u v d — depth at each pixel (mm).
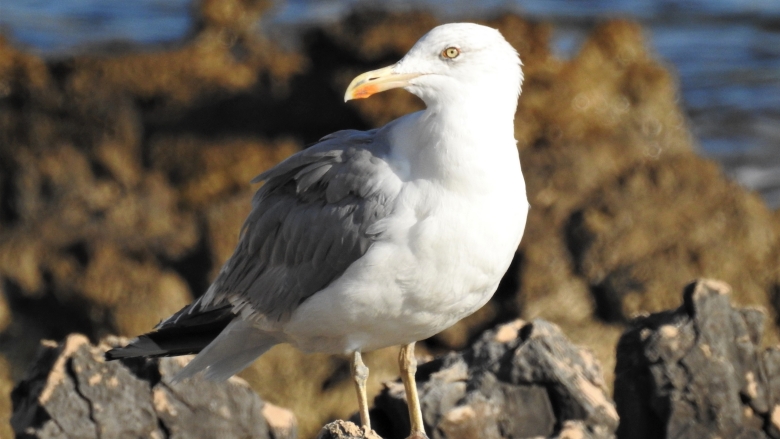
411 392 7961
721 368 8523
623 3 34094
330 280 7598
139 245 17000
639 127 19156
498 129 7297
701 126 25891
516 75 7477
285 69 21047
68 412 8203
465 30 7312
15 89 20234
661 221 16109
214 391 8445
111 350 7871
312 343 7977
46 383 8227
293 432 8734
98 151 19359
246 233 8180
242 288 8117
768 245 16156
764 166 23859
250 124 20375
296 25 28656
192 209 18312
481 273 7371
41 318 16656
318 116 20078
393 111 18328
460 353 8977
